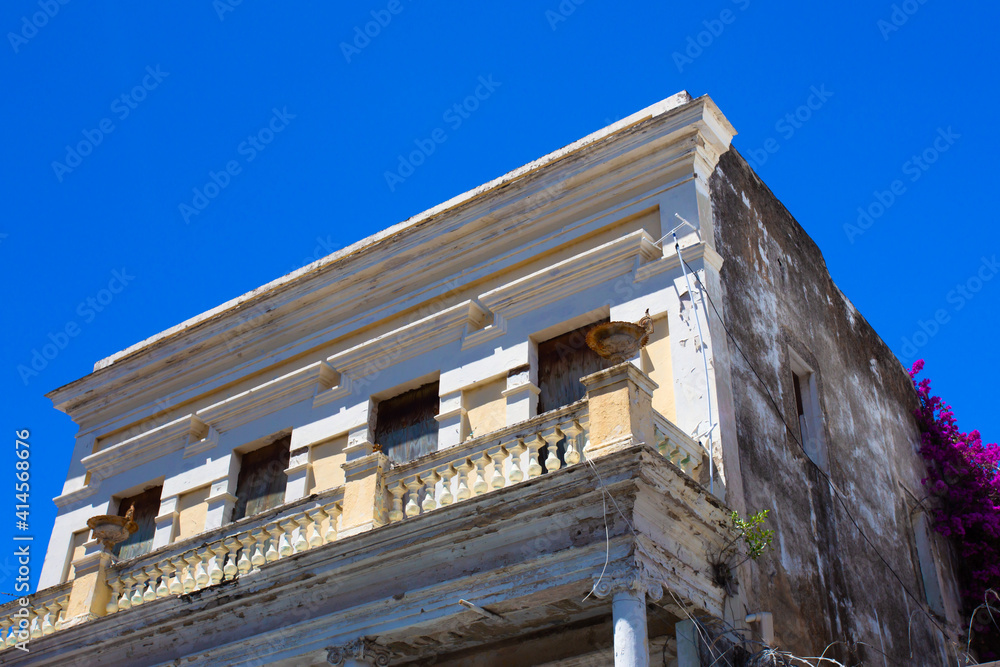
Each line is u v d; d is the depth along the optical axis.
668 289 11.63
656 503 8.98
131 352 17.72
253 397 14.95
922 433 17.17
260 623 11.01
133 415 16.56
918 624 13.71
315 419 14.22
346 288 14.98
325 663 10.78
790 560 11.02
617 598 8.56
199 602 11.30
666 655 9.89
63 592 12.90
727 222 12.73
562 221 13.30
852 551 12.69
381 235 15.50
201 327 16.23
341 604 10.44
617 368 9.38
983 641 15.39
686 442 10.16
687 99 13.20
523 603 9.43
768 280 13.37
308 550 10.45
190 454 15.32
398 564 10.09
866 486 14.03
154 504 15.57
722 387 10.87
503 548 9.51
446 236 14.16
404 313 14.27
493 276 13.58
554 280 12.59
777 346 12.91
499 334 12.88
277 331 15.57
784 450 11.93
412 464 10.53
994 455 16.75
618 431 9.09
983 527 16.06
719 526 9.65
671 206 12.26
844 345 15.32
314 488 13.75
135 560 12.37
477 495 9.46
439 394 13.08
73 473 16.72
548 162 14.04
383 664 10.35
